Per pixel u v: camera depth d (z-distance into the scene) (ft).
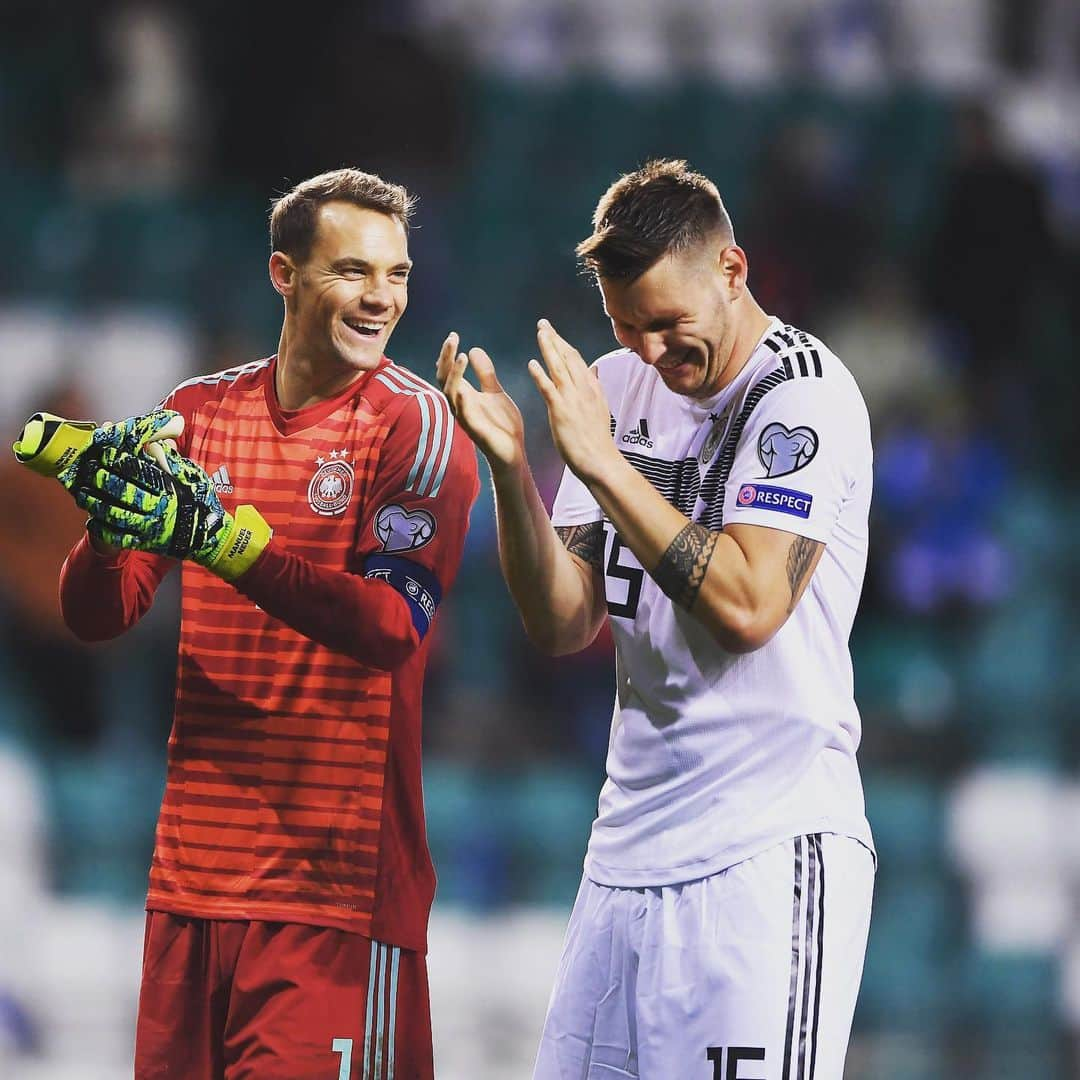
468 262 118.01
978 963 82.64
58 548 87.10
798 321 109.19
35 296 114.62
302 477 38.24
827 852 35.99
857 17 129.70
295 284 38.01
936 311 110.52
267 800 37.65
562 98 126.93
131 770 84.79
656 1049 36.58
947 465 100.53
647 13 129.59
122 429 34.65
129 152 120.47
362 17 124.57
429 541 37.45
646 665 37.37
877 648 95.66
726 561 34.17
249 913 37.40
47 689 86.17
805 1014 35.45
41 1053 76.18
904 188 125.70
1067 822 86.53
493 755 86.69
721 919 35.99
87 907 80.64
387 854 37.93
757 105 127.54
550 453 93.04
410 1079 38.47
